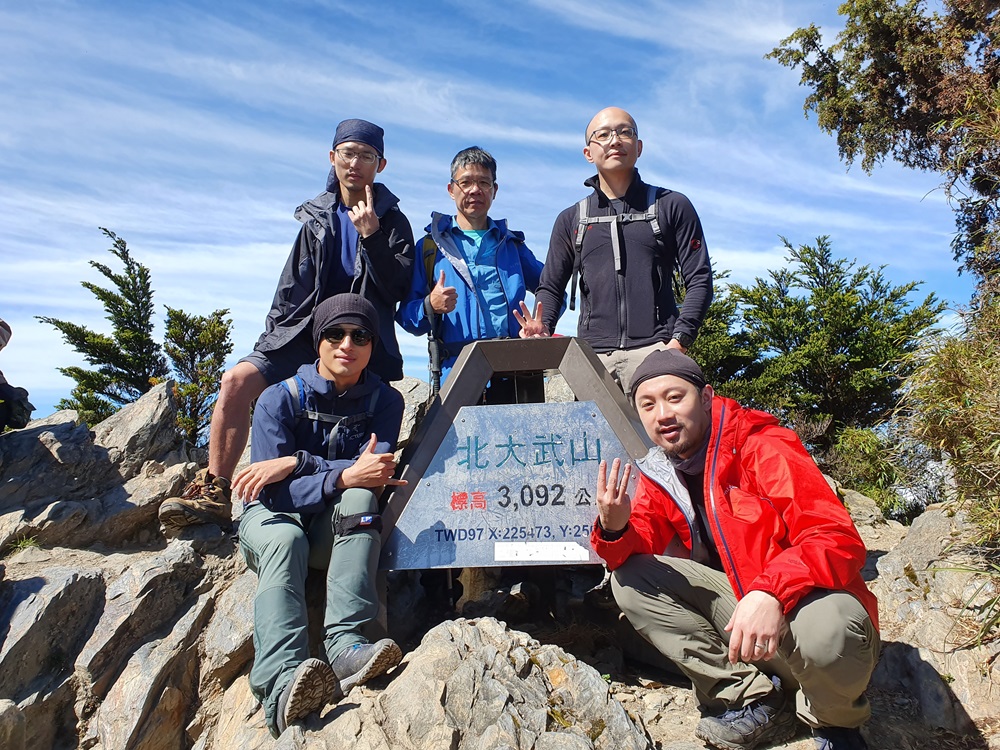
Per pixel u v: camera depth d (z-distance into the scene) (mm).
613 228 4703
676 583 3125
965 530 4242
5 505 4961
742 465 3107
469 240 4992
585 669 3199
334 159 4715
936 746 3221
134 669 3971
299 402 3809
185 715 3986
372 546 3543
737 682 3102
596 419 3879
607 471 3799
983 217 6711
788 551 2816
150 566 4418
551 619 4234
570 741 2822
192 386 14609
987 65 12312
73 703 3967
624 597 3191
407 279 4637
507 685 3047
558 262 4945
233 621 4137
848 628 2709
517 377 4289
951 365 4125
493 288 4906
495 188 5062
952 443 4129
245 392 4570
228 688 4020
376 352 4445
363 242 4434
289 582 3373
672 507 3334
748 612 2695
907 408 4422
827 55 15633
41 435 5355
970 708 3350
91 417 14867
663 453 3416
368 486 3607
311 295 4508
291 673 3148
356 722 2955
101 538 4922
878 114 14812
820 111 15664
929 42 13953
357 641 3344
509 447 3869
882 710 3477
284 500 3527
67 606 4164
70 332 15320
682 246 4711
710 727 3049
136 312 16000
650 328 4613
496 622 3422
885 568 4340
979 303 4387
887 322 14445
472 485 3824
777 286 15766
